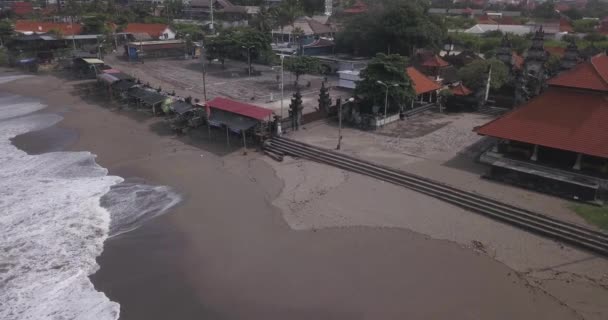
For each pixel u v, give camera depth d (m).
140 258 29.36
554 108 39.25
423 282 26.58
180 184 40.62
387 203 36.03
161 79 84.06
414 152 45.94
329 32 132.00
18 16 157.00
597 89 37.81
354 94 57.91
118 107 67.12
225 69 96.50
